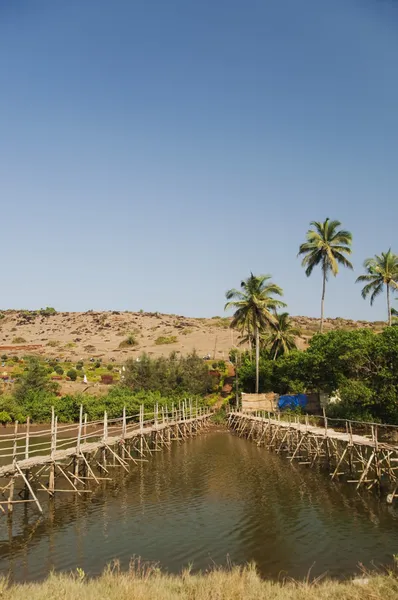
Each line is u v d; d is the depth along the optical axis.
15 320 160.62
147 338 128.88
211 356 100.69
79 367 84.19
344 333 42.59
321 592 11.33
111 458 35.91
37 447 39.25
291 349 65.06
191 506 21.84
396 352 33.59
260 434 43.31
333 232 54.81
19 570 14.84
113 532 18.39
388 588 11.17
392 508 19.67
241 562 15.09
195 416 54.78
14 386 60.19
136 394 57.72
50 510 21.66
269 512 20.38
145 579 12.52
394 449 21.42
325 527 17.97
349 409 38.34
